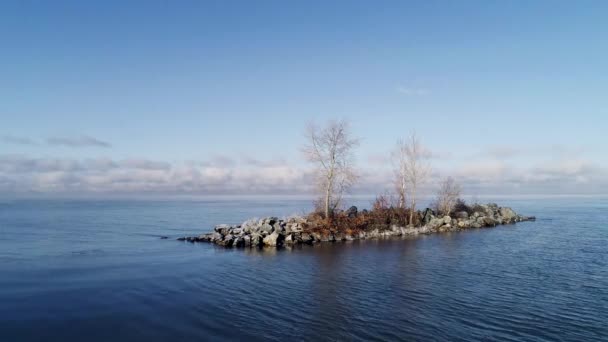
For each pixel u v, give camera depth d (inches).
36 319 1010.1
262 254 1894.7
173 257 1828.2
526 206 6889.8
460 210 3371.1
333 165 2423.7
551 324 969.5
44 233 2844.5
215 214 4931.1
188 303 1133.1
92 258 1812.3
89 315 1038.4
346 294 1214.3
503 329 936.9
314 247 2098.9
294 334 905.5
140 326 960.3
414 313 1042.1
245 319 1002.1
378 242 2262.6
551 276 1439.5
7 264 1676.9
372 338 883.4
